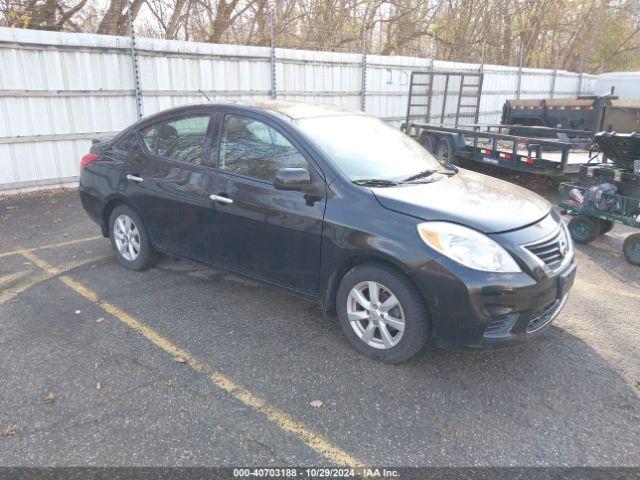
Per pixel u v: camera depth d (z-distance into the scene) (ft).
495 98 61.57
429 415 9.98
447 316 10.56
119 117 32.24
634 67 99.60
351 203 11.66
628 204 19.19
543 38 89.40
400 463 8.72
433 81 49.37
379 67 47.50
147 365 11.55
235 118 13.97
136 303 14.75
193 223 14.66
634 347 12.80
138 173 15.90
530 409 10.23
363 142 13.75
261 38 50.03
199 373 11.26
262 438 9.26
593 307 15.19
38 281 16.31
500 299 10.33
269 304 14.79
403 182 12.59
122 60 31.71
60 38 28.86
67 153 30.48
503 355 12.24
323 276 12.27
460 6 73.97
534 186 34.04
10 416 9.73
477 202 11.80
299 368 11.50
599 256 20.08
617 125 37.17
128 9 31.35
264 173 13.16
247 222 13.32
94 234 21.52
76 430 9.38
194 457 8.77
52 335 12.87
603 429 9.69
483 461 8.80
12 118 27.99
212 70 36.14
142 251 16.60
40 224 23.08
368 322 11.76
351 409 10.11
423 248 10.59
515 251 10.57
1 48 26.96
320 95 43.73
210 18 48.98
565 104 39.86
